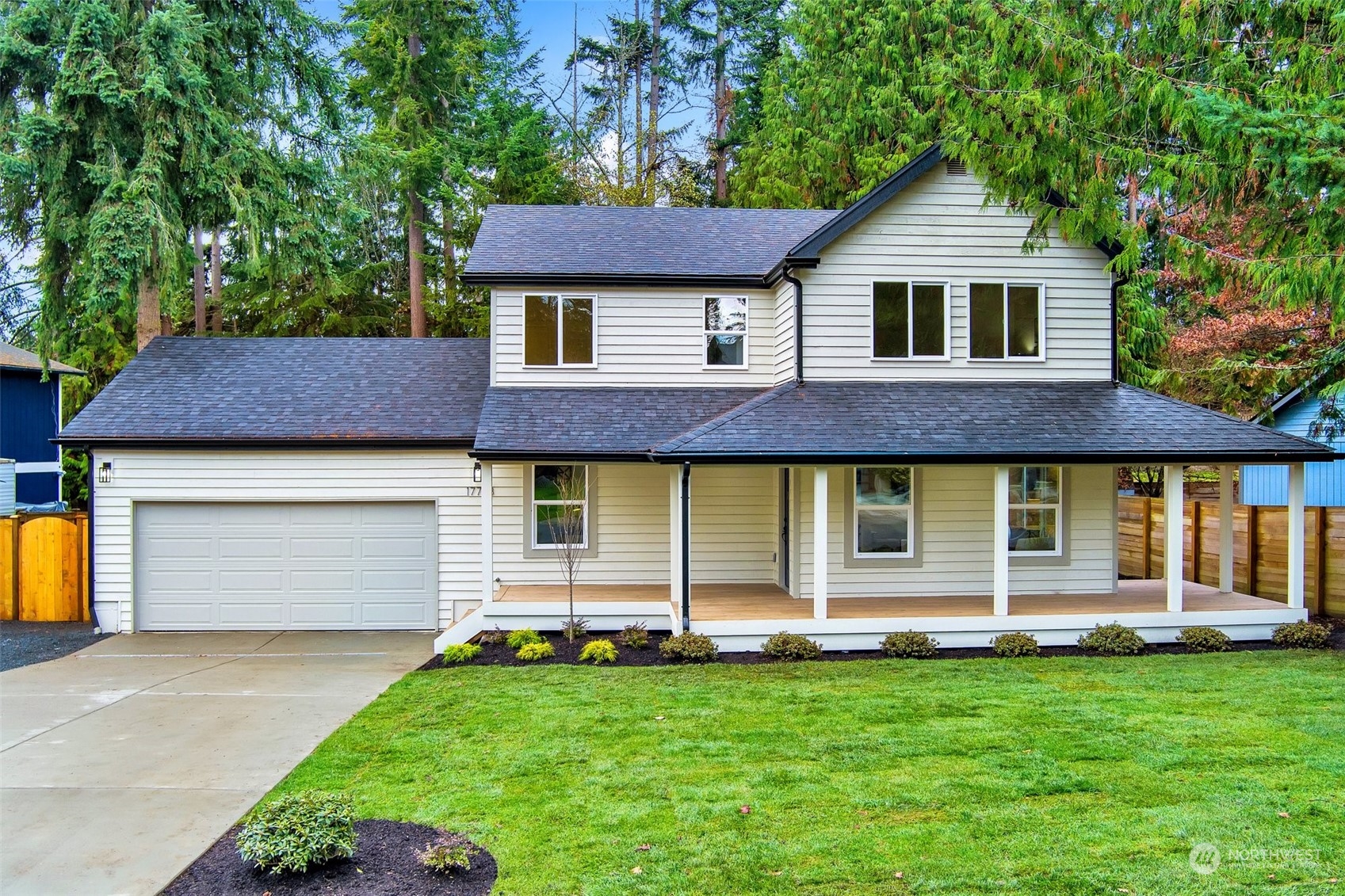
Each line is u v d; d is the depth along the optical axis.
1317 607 13.30
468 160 27.97
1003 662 10.70
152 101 16.30
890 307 13.23
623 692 9.30
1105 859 5.23
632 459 12.49
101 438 13.39
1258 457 11.51
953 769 6.77
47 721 8.63
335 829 5.22
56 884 5.07
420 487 14.14
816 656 10.96
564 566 14.30
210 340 16.62
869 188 23.34
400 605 14.16
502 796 6.32
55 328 17.56
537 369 14.54
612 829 5.70
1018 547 13.41
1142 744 7.33
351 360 16.25
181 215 17.97
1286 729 7.71
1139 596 13.20
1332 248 8.43
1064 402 12.72
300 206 19.36
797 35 27.62
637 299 14.67
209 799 6.46
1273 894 4.79
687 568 11.41
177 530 13.98
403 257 30.94
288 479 13.98
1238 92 8.72
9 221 17.17
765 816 5.90
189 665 11.40
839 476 13.09
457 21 26.59
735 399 14.20
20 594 14.85
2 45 15.33
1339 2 8.55
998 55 9.88
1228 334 17.06
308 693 9.77
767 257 15.44
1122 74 9.21
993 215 13.29
